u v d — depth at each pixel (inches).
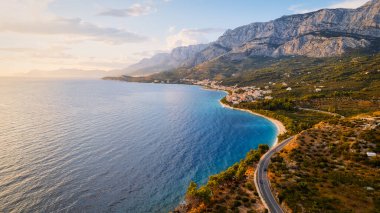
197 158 5201.8
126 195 3595.0
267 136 6835.6
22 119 7854.3
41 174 3988.7
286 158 4498.0
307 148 4699.8
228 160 5162.4
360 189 3181.6
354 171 3700.8
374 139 4377.5
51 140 5698.8
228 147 6008.9
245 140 6574.8
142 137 6471.5
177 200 3531.0
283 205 3085.6
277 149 5260.8
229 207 3154.5
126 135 6550.2
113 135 6451.8
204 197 3302.2
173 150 5620.1
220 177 3868.1
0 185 3570.4
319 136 5078.7
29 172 4023.1
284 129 7308.1
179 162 4928.6
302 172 3882.9
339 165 3966.5
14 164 4284.0
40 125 7096.5
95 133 6525.6
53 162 4463.6
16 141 5506.9
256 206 3144.7
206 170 4601.4
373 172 3599.9
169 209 3316.9
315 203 2933.1
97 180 3939.5
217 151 5698.8
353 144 4357.8
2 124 7081.7
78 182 3831.2
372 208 2768.2
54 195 3440.0
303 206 2928.2
